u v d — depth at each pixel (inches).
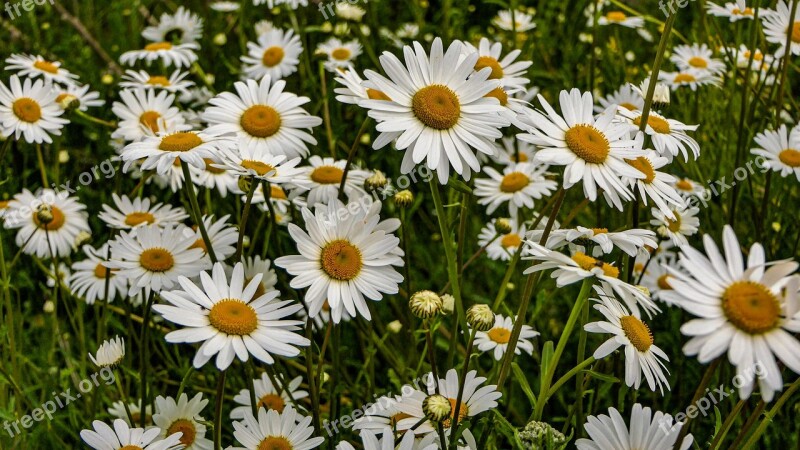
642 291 29.7
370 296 29.1
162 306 27.8
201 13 51.3
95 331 36.8
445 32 40.8
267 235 34.0
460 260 31.7
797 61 41.0
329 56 39.9
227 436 33.5
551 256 28.4
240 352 27.8
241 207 36.7
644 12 47.4
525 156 38.6
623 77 43.1
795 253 35.1
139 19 50.0
